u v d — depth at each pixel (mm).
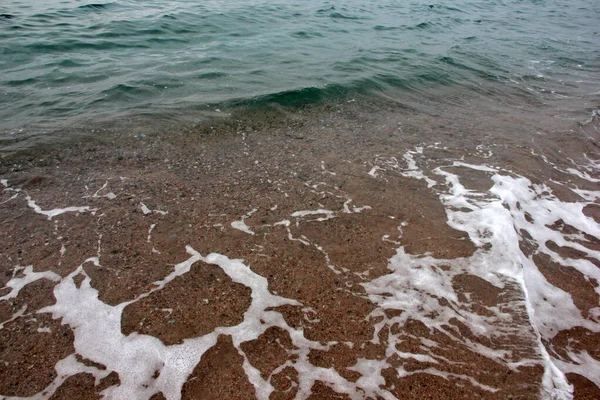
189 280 3781
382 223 4668
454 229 4609
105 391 2836
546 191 5590
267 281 3807
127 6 14953
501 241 4422
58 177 5340
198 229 4453
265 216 4711
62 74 8531
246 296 3639
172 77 8734
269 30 13539
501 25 18156
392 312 3521
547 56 13383
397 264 4062
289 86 8555
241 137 6699
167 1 16625
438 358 3127
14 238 4203
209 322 3387
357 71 9859
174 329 3314
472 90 9633
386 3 21203
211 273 3871
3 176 5273
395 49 12305
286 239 4348
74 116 6859
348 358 3121
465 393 2867
